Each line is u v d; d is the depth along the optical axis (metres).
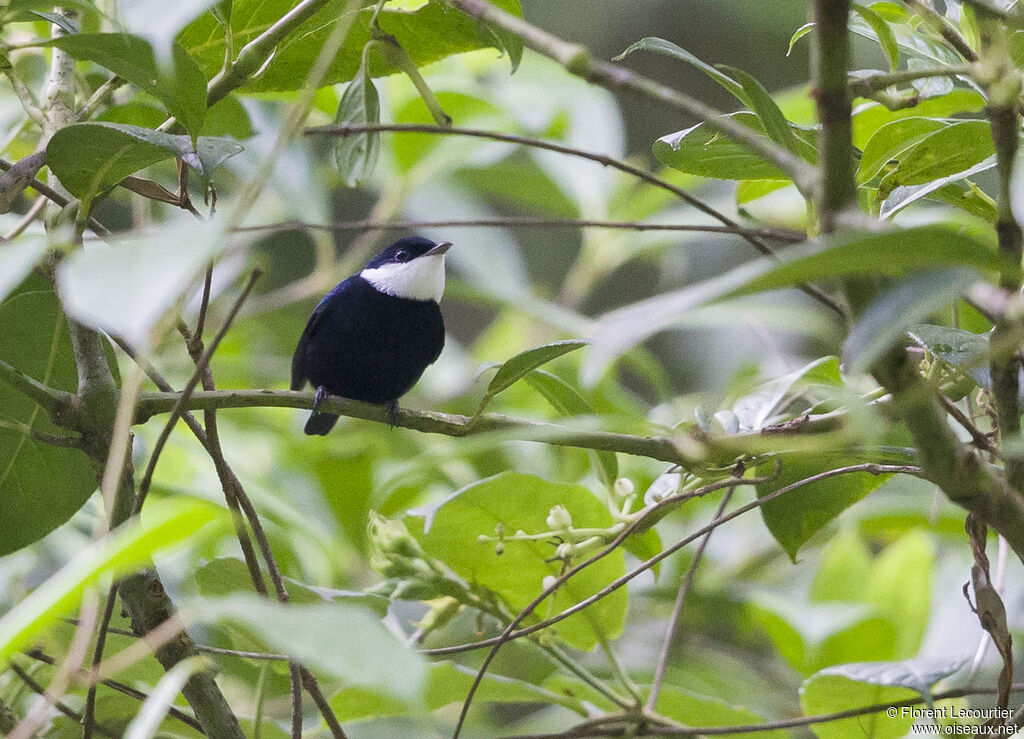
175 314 3.76
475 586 6.94
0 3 5.45
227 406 5.88
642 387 15.53
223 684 9.04
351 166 6.02
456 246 12.98
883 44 5.29
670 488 6.85
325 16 6.59
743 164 6.03
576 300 12.91
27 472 6.30
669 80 19.27
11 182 5.75
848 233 2.71
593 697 7.36
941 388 5.82
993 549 9.83
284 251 16.69
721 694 9.73
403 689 2.36
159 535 2.82
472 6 3.97
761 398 7.12
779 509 6.85
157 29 3.64
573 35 19.08
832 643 8.42
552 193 12.94
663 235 12.80
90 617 3.67
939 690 7.14
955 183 6.12
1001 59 3.69
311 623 2.51
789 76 19.11
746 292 2.77
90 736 5.25
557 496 6.66
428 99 5.88
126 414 3.41
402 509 10.26
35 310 6.06
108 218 13.77
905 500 9.43
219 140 5.25
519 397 11.91
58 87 6.54
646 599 10.45
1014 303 3.49
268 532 8.67
